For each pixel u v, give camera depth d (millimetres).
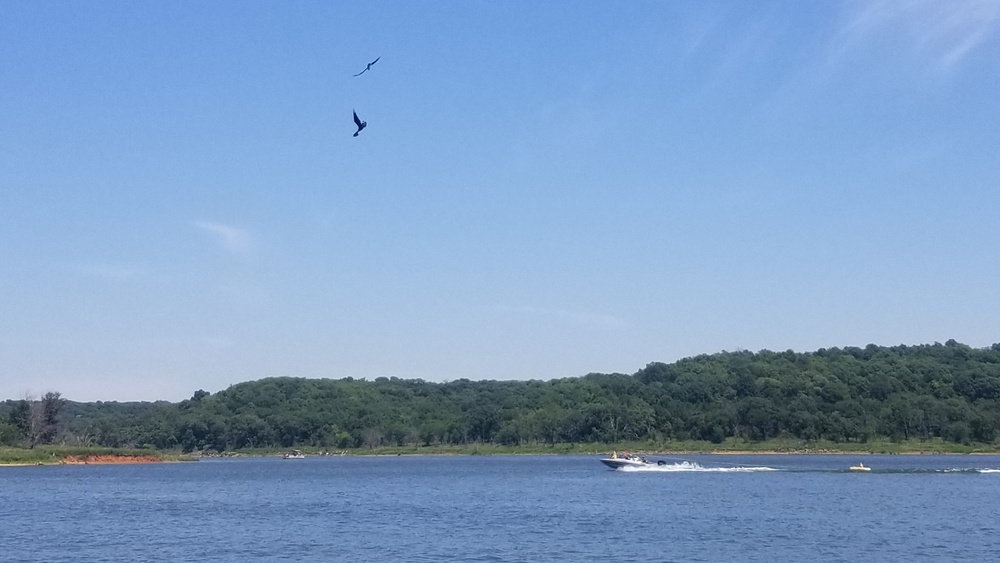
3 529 87875
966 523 87312
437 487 147000
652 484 144625
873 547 72188
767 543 74562
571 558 67500
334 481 169250
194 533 84000
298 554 70375
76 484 163500
